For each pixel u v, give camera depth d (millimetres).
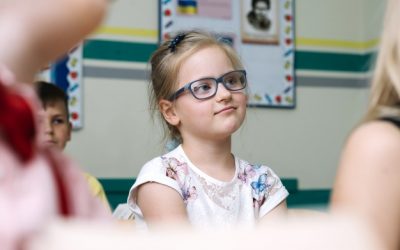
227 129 1210
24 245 329
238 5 2441
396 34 694
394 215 622
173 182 1169
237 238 254
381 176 626
